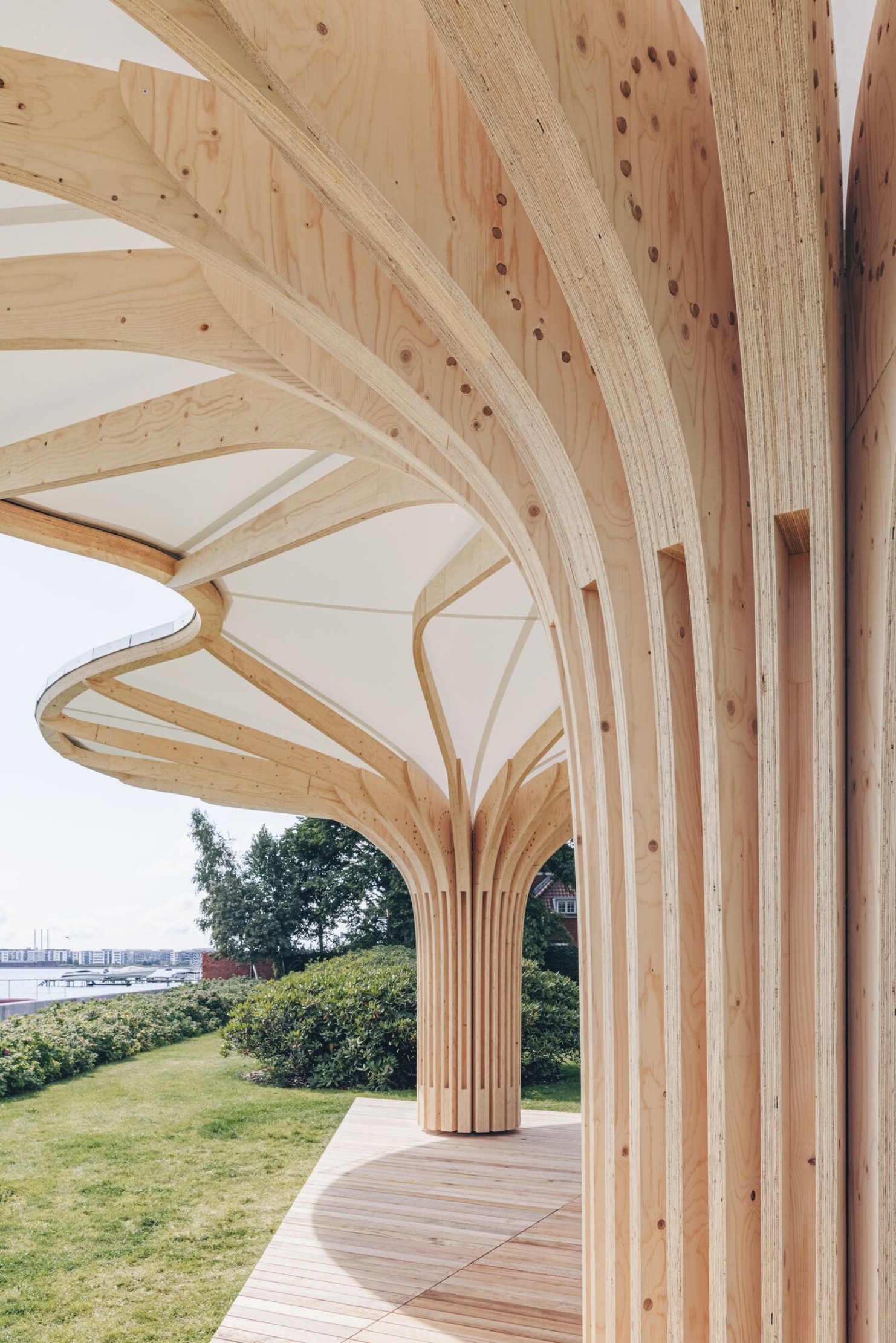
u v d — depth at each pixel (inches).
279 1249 342.3
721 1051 127.7
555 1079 797.9
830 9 123.0
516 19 97.7
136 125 138.3
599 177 111.6
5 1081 764.6
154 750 506.3
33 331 180.9
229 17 105.0
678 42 129.2
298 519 284.8
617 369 127.7
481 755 483.8
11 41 138.0
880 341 118.5
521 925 521.3
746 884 130.8
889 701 113.5
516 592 344.8
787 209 108.0
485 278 132.1
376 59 119.3
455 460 169.8
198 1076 839.1
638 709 143.6
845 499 128.4
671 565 137.9
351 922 1336.1
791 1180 124.5
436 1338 272.5
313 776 511.2
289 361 180.7
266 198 143.9
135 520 309.9
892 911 113.6
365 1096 731.4
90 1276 379.9
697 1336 133.3
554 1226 364.5
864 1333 117.3
